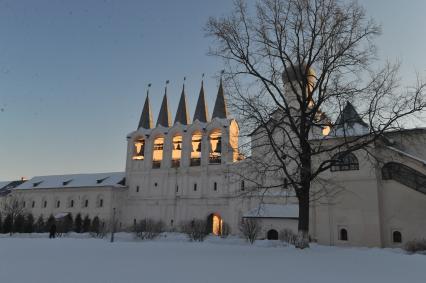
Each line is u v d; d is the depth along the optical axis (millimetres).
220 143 75812
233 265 14930
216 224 76312
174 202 78500
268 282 11070
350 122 25578
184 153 79562
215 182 75250
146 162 83812
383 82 24031
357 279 12227
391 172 35906
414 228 34000
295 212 49062
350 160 37000
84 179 93938
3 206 95562
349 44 24734
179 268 13648
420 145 36594
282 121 26125
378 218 34844
